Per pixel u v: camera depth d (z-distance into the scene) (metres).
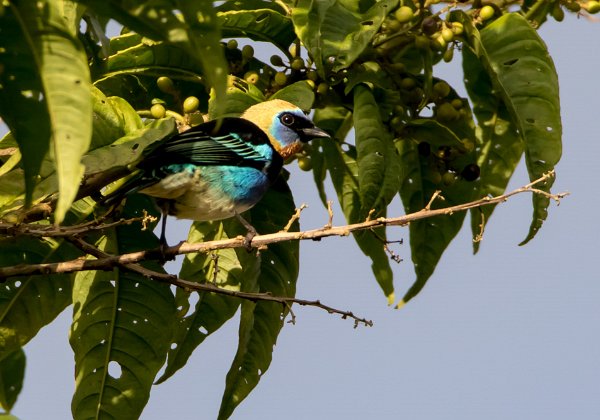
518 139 12.19
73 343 10.83
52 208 9.14
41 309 10.73
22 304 10.69
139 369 10.82
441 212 8.79
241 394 11.08
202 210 11.02
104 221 10.70
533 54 11.05
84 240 10.05
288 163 12.29
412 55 11.95
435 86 11.35
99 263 9.00
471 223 12.26
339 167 12.34
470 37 11.19
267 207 11.70
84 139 5.88
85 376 10.76
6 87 6.36
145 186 10.34
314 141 12.65
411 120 10.98
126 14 5.77
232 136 11.05
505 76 11.03
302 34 10.45
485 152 12.19
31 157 6.48
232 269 11.65
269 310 11.20
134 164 9.91
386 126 10.99
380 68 11.50
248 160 11.12
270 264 11.27
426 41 10.98
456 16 11.21
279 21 11.15
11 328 10.64
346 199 12.34
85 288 10.89
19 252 10.66
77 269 8.96
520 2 11.95
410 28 10.93
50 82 5.94
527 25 11.06
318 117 12.97
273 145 11.69
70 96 5.93
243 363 11.11
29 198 6.57
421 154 11.84
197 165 10.71
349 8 10.82
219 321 11.55
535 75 10.99
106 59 10.81
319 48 10.32
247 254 10.84
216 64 5.67
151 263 10.99
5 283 10.64
